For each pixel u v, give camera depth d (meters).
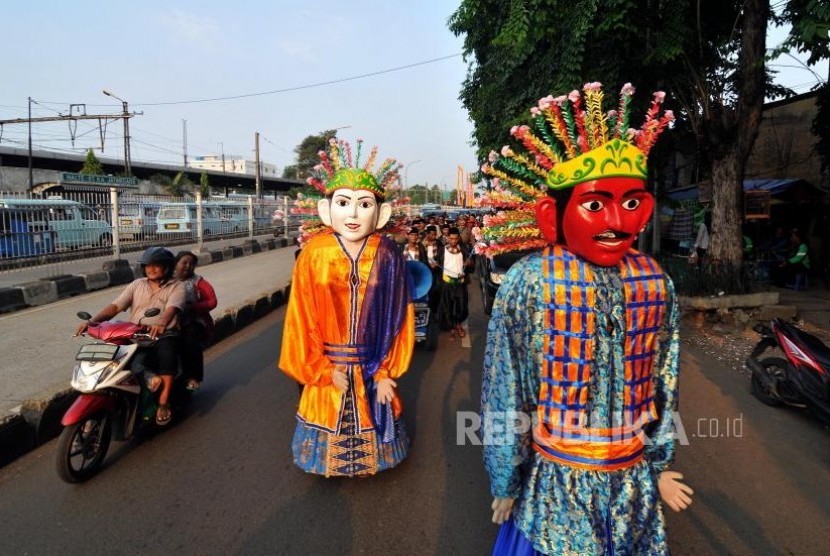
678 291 8.09
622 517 1.62
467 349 6.88
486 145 12.35
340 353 3.29
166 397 4.04
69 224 10.12
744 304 7.68
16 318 7.42
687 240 14.56
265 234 23.47
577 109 1.88
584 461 1.62
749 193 10.87
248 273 12.62
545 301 1.60
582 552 1.59
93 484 3.40
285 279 11.60
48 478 3.48
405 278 3.45
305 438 3.41
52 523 2.97
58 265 10.19
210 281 11.31
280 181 60.16
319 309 3.26
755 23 7.57
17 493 3.29
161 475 3.51
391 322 3.36
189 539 2.83
